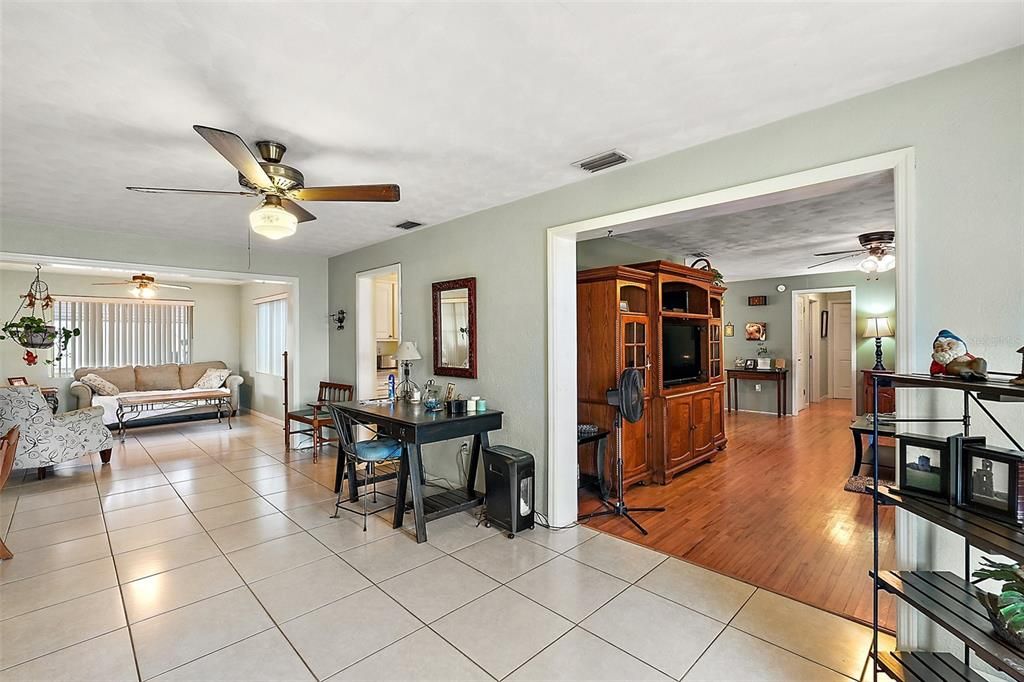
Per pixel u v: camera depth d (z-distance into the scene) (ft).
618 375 13.38
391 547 10.00
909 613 6.25
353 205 12.39
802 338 28.27
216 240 16.38
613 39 5.51
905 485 5.72
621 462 11.81
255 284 26.58
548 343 11.14
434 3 4.83
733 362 28.14
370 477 13.82
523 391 11.80
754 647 6.72
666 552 9.73
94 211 12.42
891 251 14.70
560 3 4.86
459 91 6.66
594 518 11.69
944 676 5.30
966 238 6.07
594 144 8.54
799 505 12.44
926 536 6.25
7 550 9.47
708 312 17.01
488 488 11.30
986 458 5.01
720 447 17.74
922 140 6.38
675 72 6.24
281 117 7.34
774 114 7.46
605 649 6.70
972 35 5.49
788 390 26.27
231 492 13.65
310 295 19.63
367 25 5.18
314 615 7.54
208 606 7.79
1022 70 5.72
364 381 18.33
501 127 7.82
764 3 4.89
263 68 5.99
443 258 14.15
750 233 15.71
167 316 26.76
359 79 6.30
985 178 5.95
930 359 6.27
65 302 23.58
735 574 8.80
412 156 9.03
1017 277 5.75
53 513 11.98
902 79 6.47
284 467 16.33
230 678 6.17
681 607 7.73
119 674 6.24
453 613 7.58
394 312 21.12
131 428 22.99
